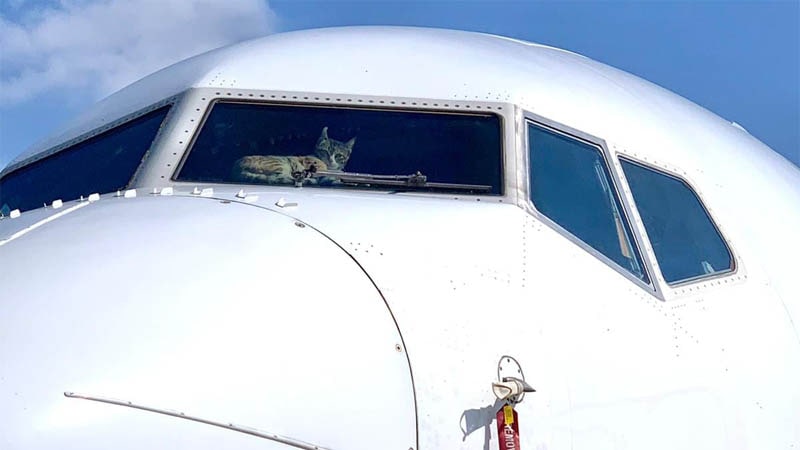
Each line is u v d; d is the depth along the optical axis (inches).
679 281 259.1
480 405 193.2
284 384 169.5
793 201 331.6
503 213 232.8
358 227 210.4
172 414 159.0
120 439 154.5
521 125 257.1
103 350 163.2
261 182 238.4
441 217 224.1
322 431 169.6
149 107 273.0
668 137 297.9
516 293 214.2
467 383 193.3
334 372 175.8
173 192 228.1
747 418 250.4
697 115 341.4
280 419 166.2
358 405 175.5
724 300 265.6
